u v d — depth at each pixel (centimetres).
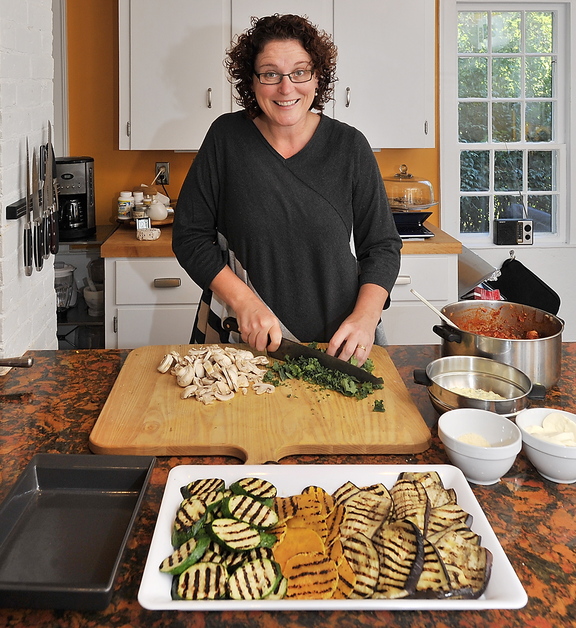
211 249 182
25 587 77
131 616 81
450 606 76
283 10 304
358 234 192
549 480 111
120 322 296
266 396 139
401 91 315
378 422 128
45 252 182
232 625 79
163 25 303
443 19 344
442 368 139
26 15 170
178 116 310
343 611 81
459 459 107
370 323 163
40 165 181
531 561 90
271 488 96
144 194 331
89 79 336
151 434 123
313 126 182
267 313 160
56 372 157
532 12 355
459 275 314
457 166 357
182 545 85
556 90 362
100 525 98
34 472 105
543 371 142
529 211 373
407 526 86
